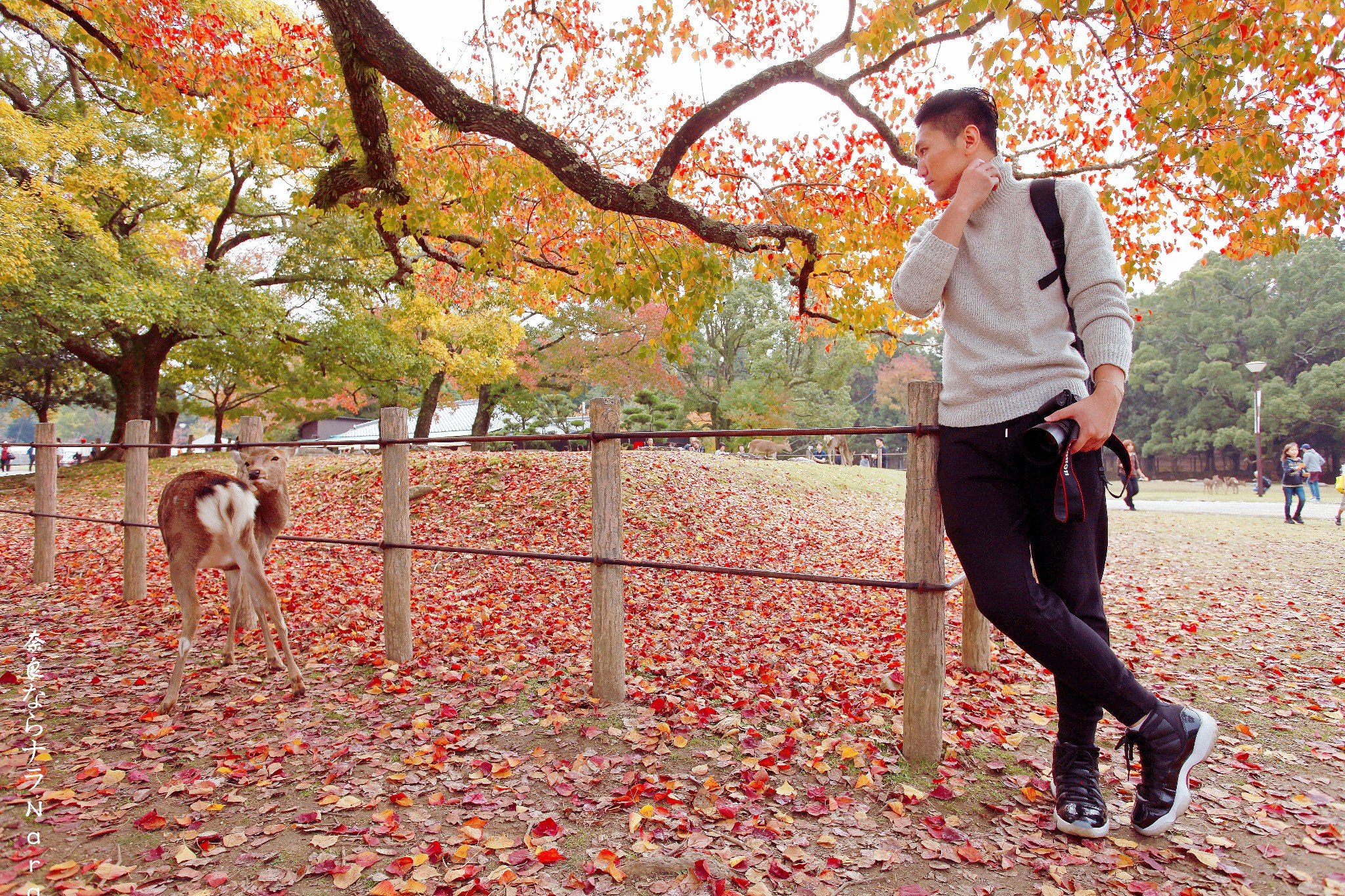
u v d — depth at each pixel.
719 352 33.12
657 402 25.42
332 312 17.45
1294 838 2.16
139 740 3.11
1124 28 4.76
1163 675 3.87
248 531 3.68
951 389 2.17
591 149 8.19
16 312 14.50
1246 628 5.09
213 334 16.41
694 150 7.79
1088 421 1.85
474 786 2.66
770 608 5.86
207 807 2.50
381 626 5.06
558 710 3.41
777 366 29.66
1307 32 4.57
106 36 6.64
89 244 13.68
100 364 18.02
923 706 2.72
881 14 5.11
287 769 2.83
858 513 12.77
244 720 3.34
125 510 5.93
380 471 12.47
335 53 6.05
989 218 2.12
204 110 6.94
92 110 13.55
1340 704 3.42
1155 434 43.28
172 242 18.14
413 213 6.31
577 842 2.25
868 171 7.46
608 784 2.64
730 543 9.09
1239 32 4.54
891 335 8.12
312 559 7.93
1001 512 2.05
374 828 2.35
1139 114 5.29
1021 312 2.06
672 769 2.76
